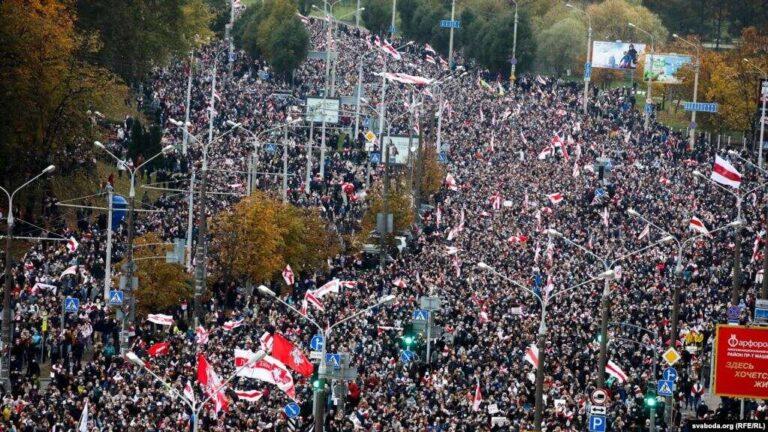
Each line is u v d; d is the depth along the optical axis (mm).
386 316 183500
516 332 173750
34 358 164625
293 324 174625
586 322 184125
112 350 164500
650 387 153375
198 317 178625
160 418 135500
